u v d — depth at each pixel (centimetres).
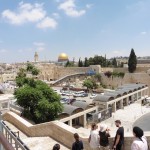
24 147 410
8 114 2141
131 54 10175
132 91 7000
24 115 3456
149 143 900
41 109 3359
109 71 11069
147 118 5197
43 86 3747
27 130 1775
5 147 333
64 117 4109
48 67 13538
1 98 2898
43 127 1566
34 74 7838
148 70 9538
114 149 837
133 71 10150
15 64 19138
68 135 1313
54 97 3641
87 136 1148
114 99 5800
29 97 3450
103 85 10775
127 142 905
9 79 12294
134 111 5909
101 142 882
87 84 9512
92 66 12088
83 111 4472
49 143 1385
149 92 9250
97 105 5372
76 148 849
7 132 509
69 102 6706
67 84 11556
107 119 5122
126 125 4675
